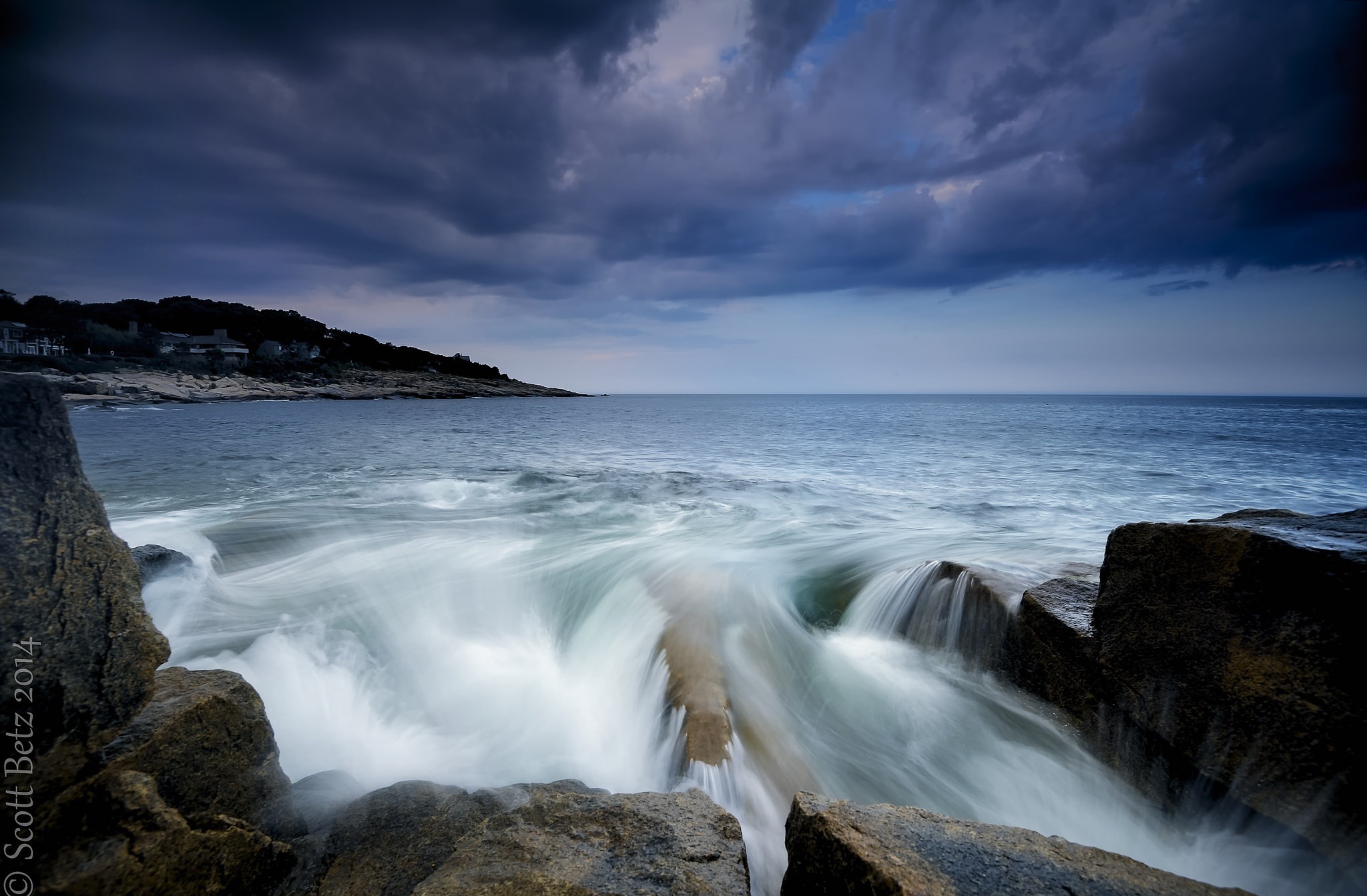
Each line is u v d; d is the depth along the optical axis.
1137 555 4.50
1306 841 3.19
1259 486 17.98
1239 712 3.63
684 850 2.79
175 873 2.44
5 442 2.98
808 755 4.88
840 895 2.50
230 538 10.23
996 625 5.93
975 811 4.36
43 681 2.51
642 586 8.16
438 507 14.05
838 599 8.27
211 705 3.00
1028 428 47.53
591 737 5.18
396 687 5.65
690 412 80.88
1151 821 3.97
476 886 2.56
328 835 3.25
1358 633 3.26
